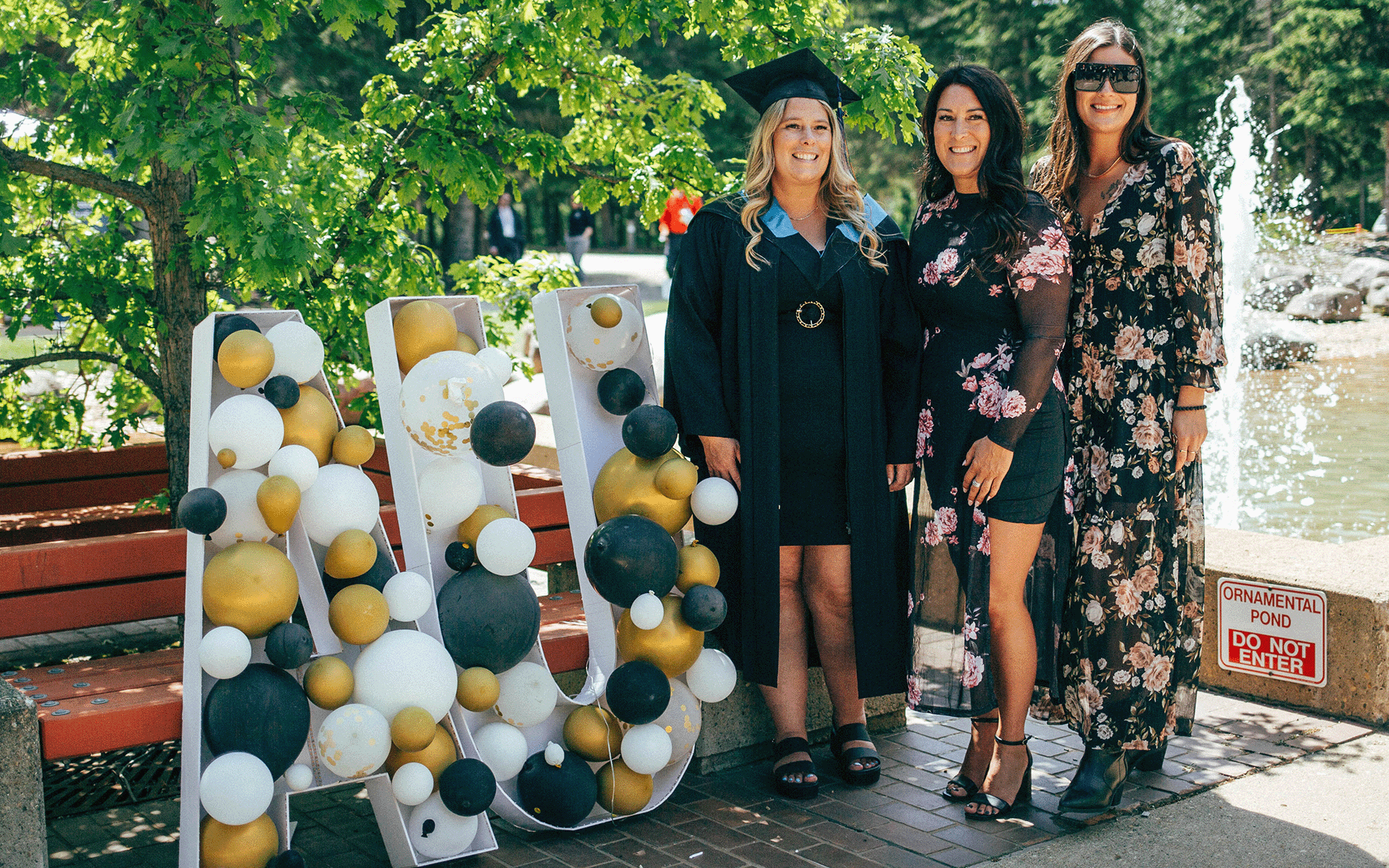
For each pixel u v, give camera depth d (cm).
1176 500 342
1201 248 323
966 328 339
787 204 358
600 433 355
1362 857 307
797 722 368
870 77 463
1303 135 3688
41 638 536
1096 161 342
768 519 353
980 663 339
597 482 344
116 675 315
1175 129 3547
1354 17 3366
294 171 414
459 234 2516
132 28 395
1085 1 3162
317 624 300
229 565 276
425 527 315
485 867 311
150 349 494
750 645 357
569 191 2556
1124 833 325
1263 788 355
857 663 358
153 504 489
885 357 364
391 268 471
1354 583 411
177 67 377
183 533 360
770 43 476
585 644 360
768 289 348
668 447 330
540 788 323
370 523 302
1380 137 3691
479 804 295
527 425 300
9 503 521
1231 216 1513
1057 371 336
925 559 351
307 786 283
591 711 336
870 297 354
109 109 439
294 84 1374
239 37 421
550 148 490
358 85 1440
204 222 367
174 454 462
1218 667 443
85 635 539
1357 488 867
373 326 322
